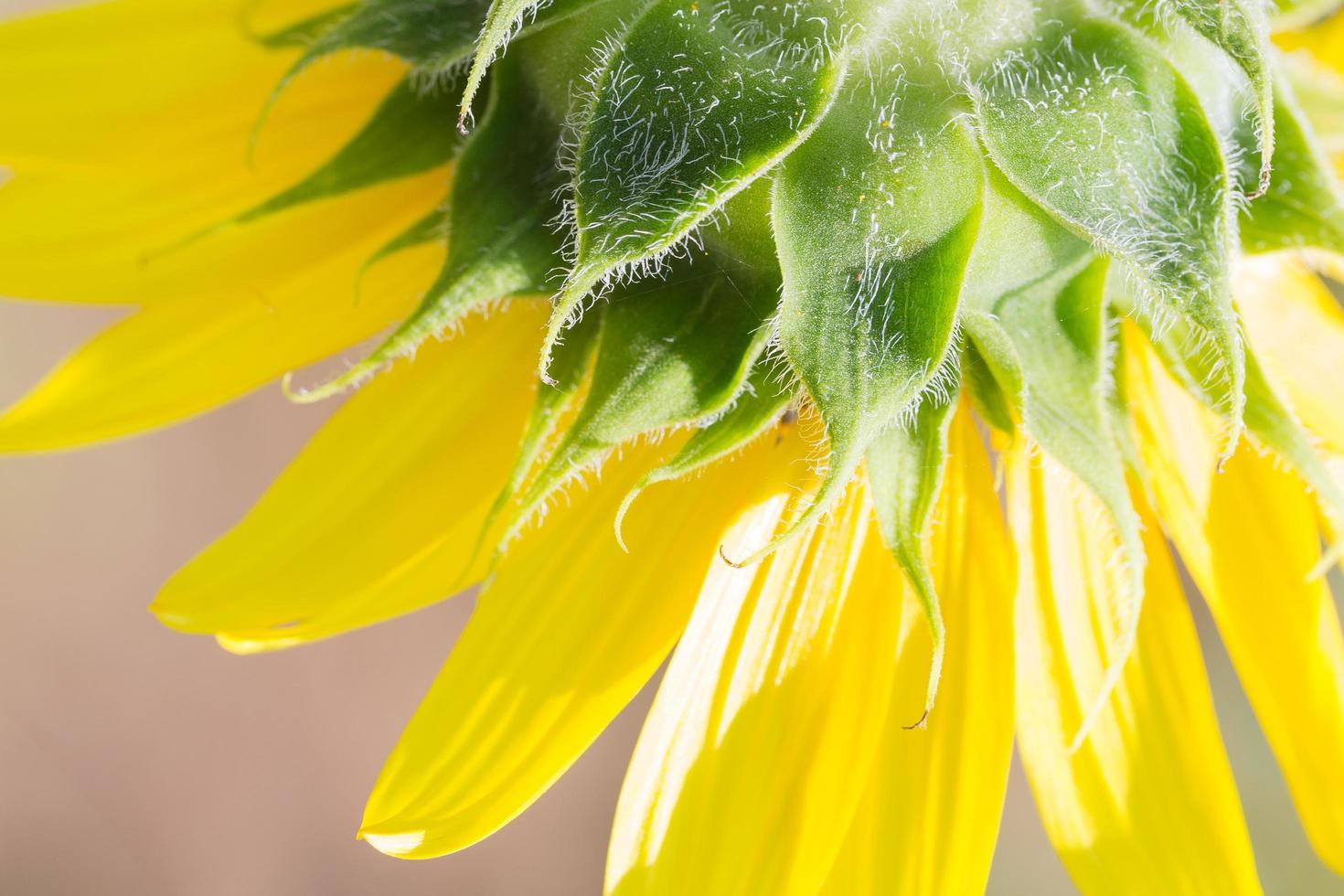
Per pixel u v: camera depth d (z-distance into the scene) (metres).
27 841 0.73
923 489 0.40
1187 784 0.41
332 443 0.42
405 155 0.41
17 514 0.74
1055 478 0.41
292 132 0.42
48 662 0.74
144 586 0.75
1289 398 0.42
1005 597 0.41
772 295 0.39
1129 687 0.41
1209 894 0.40
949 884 0.40
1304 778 0.41
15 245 0.42
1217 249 0.38
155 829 0.73
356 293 0.40
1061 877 0.57
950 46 0.39
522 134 0.40
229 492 0.75
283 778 0.73
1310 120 0.41
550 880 0.70
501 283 0.40
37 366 0.74
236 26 0.42
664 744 0.40
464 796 0.40
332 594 0.41
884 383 0.38
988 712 0.41
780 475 0.41
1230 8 0.38
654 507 0.41
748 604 0.41
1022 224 0.39
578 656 0.41
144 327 0.42
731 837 0.40
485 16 0.40
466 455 0.42
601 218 0.38
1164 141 0.39
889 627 0.41
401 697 0.73
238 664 0.73
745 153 0.38
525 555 0.41
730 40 0.39
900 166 0.39
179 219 0.42
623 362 0.40
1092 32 0.39
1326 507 0.41
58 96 0.42
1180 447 0.41
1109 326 0.40
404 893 0.71
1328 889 0.52
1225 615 0.41
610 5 0.39
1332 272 0.42
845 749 0.40
